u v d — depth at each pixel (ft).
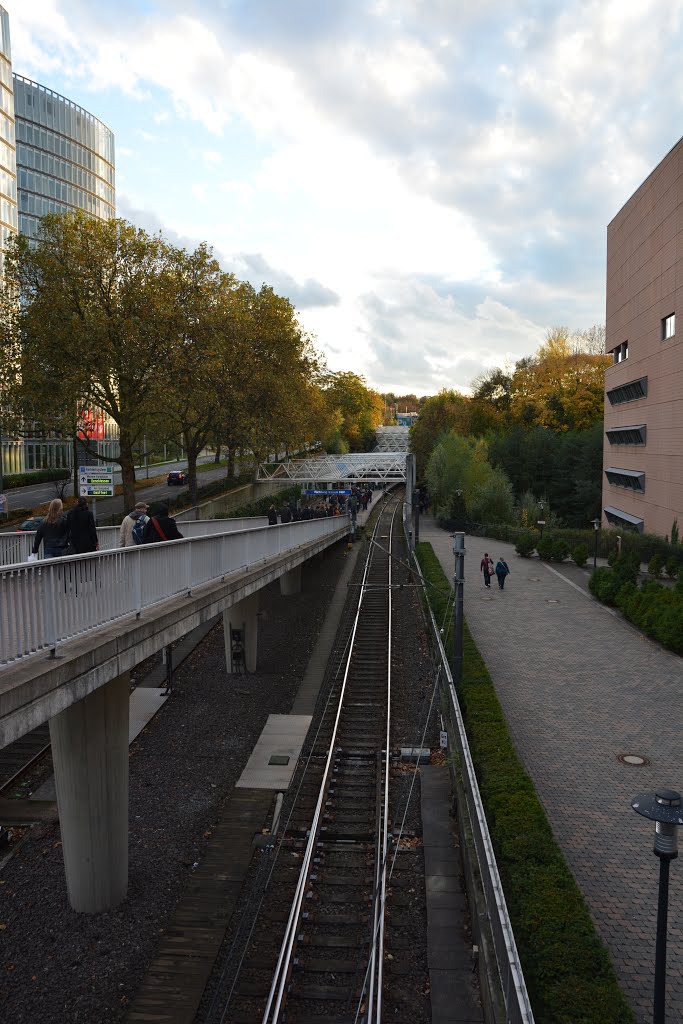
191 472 147.64
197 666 77.30
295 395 159.74
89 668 26.66
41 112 307.37
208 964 31.45
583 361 274.77
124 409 121.49
